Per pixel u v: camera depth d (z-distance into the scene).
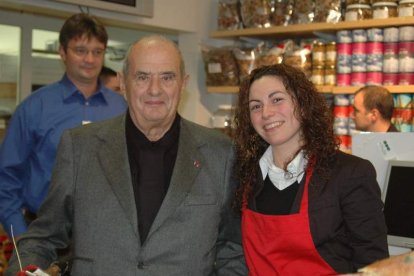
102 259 1.54
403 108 3.13
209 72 3.74
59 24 3.51
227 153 1.71
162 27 3.57
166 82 1.60
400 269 0.76
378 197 1.47
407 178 1.90
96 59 2.43
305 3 3.40
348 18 3.18
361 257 1.43
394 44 3.06
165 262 1.54
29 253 1.59
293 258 1.50
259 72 1.62
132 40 3.84
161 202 1.60
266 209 1.56
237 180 1.67
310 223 1.47
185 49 3.86
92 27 2.39
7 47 3.34
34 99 2.41
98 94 2.53
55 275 1.57
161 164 1.65
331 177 1.48
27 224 2.48
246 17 3.64
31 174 2.39
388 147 1.98
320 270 1.46
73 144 1.66
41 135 2.37
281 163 1.59
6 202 2.35
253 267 1.58
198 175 1.64
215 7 3.90
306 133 1.55
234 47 3.67
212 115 3.89
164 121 1.63
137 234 1.54
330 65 3.29
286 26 3.42
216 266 1.72
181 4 3.66
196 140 1.71
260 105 1.57
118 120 1.73
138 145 1.66
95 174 1.61
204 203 1.61
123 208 1.56
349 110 3.29
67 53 2.41
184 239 1.56
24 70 3.39
